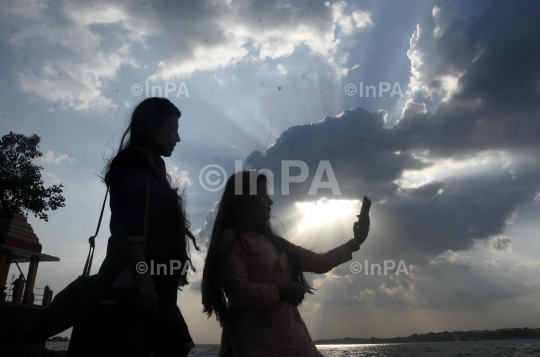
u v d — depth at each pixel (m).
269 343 1.98
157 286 1.95
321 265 2.39
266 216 2.38
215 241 2.22
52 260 17.41
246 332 2.02
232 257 2.10
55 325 1.73
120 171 1.84
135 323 1.58
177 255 2.07
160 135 2.16
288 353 1.99
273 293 2.00
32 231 17.11
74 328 1.58
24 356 13.18
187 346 2.12
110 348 1.53
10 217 16.66
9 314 12.91
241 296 1.99
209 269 2.17
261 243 2.21
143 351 1.60
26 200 19.14
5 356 12.55
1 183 18.12
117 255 1.77
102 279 1.76
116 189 1.80
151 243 1.90
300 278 2.42
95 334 1.55
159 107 2.19
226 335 2.11
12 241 15.95
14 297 13.54
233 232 2.20
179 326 2.11
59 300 1.76
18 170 19.61
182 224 2.13
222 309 2.10
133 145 2.14
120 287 1.71
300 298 2.08
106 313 1.57
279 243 2.36
